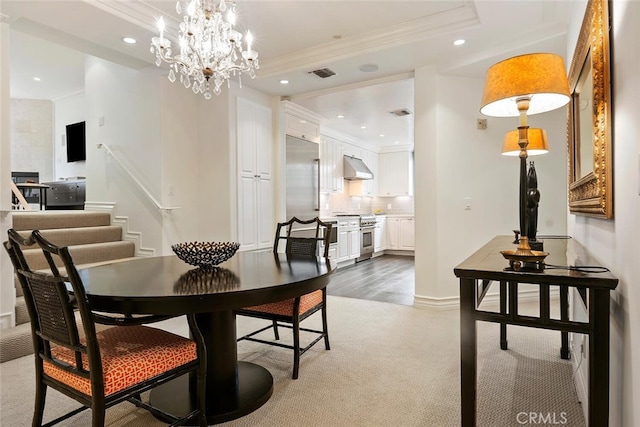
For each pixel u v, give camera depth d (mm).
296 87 4418
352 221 6758
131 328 1811
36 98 6594
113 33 3039
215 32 2508
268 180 4688
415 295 3930
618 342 1294
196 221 4320
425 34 3164
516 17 2834
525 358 2537
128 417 1845
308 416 1856
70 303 1353
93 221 4316
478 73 3723
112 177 4477
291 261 2406
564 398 2008
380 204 8852
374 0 2781
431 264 3826
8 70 2721
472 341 1414
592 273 1292
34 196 6473
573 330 1260
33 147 6574
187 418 1627
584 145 1827
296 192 5148
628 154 1164
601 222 1551
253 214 4430
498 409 1906
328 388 2145
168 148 4035
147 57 3543
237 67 2652
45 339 1476
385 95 4676
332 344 2850
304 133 5434
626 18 1169
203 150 4301
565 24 2881
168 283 1698
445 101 3766
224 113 4148
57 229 3936
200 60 2494
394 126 6480
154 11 2924
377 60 3619
